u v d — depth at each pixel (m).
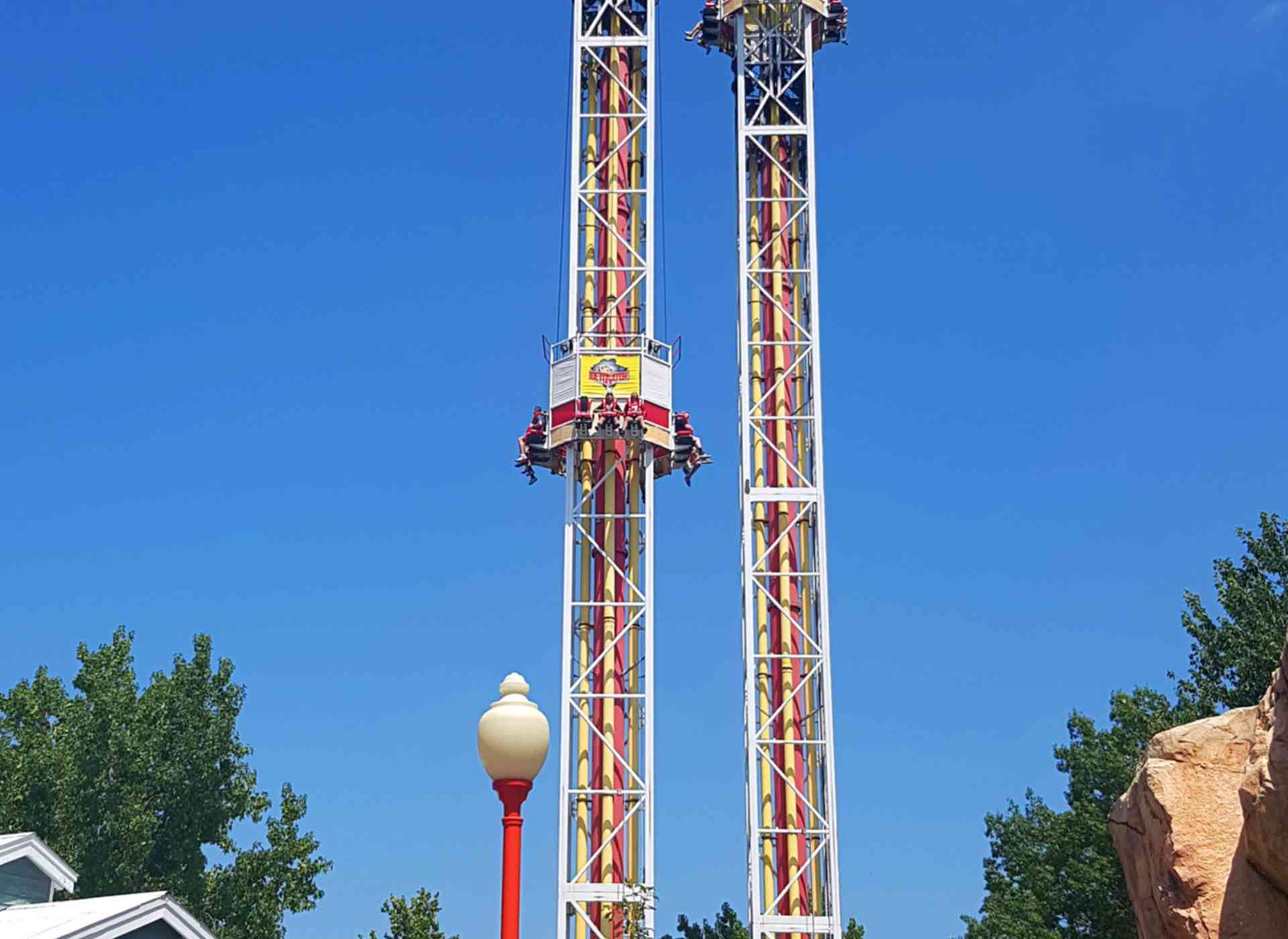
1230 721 36.03
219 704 91.50
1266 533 75.88
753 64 82.50
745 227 79.31
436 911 84.31
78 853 82.88
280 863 89.62
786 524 76.75
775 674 74.94
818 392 77.12
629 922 64.25
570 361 76.25
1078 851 79.00
